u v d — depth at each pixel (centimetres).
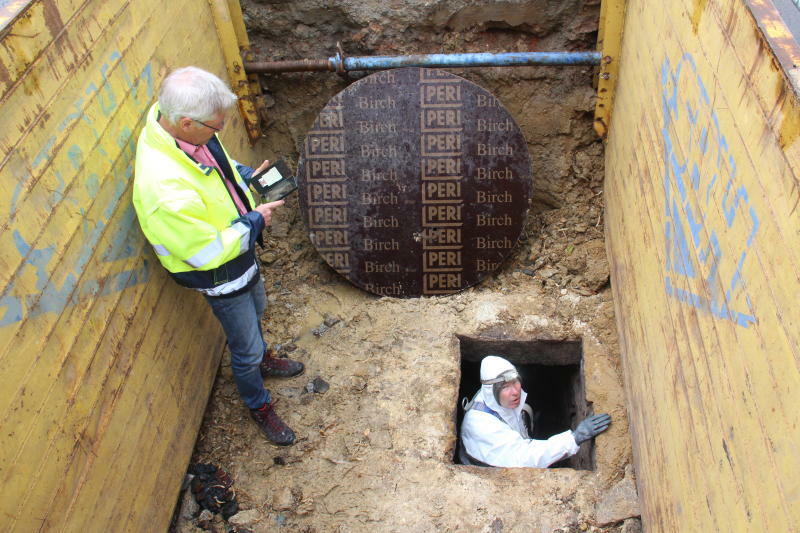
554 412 457
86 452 238
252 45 441
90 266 242
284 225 460
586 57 406
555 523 303
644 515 291
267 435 342
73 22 242
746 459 173
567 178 456
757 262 172
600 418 340
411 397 360
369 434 343
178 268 272
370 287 438
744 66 190
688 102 246
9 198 201
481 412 364
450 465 328
